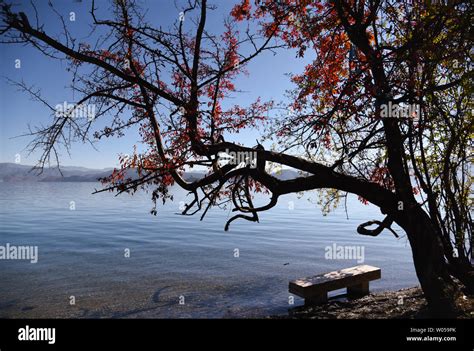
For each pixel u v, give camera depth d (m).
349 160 6.82
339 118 5.95
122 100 6.51
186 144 6.89
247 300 11.69
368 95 5.48
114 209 58.47
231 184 7.59
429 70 5.61
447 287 6.54
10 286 13.73
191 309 10.70
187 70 6.92
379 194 7.17
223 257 19.47
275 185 7.23
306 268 16.61
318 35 6.63
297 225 36.25
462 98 6.17
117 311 10.63
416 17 5.70
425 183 6.93
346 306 9.62
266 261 18.33
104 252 21.19
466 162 6.81
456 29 5.13
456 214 7.01
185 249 22.06
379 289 12.53
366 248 22.19
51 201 80.94
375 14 5.91
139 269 16.61
